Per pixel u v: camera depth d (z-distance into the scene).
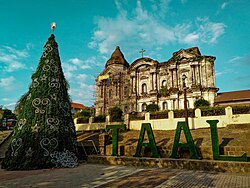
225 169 11.43
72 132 16.97
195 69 37.41
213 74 36.38
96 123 30.41
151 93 39.41
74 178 10.76
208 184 8.88
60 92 17.06
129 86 43.94
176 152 13.58
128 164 14.39
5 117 55.44
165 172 11.65
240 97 31.52
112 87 46.25
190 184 8.95
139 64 43.31
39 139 14.72
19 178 11.09
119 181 9.84
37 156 14.18
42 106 15.82
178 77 38.78
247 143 15.12
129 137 22.48
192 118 23.14
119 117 30.73
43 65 17.45
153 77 41.19
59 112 16.23
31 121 15.30
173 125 23.89
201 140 17.52
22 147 14.48
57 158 14.55
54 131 15.35
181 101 36.69
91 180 10.21
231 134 18.19
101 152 17.78
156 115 25.44
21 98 23.36
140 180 9.91
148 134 14.71
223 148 13.91
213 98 34.22
